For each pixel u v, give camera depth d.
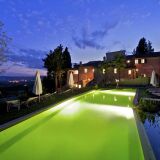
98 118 16.91
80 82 63.09
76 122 15.56
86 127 14.28
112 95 31.92
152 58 53.50
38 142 11.41
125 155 10.05
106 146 11.04
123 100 26.86
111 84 51.59
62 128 14.02
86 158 9.72
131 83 49.72
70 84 33.31
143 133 10.73
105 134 12.88
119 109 20.62
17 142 11.34
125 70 55.91
